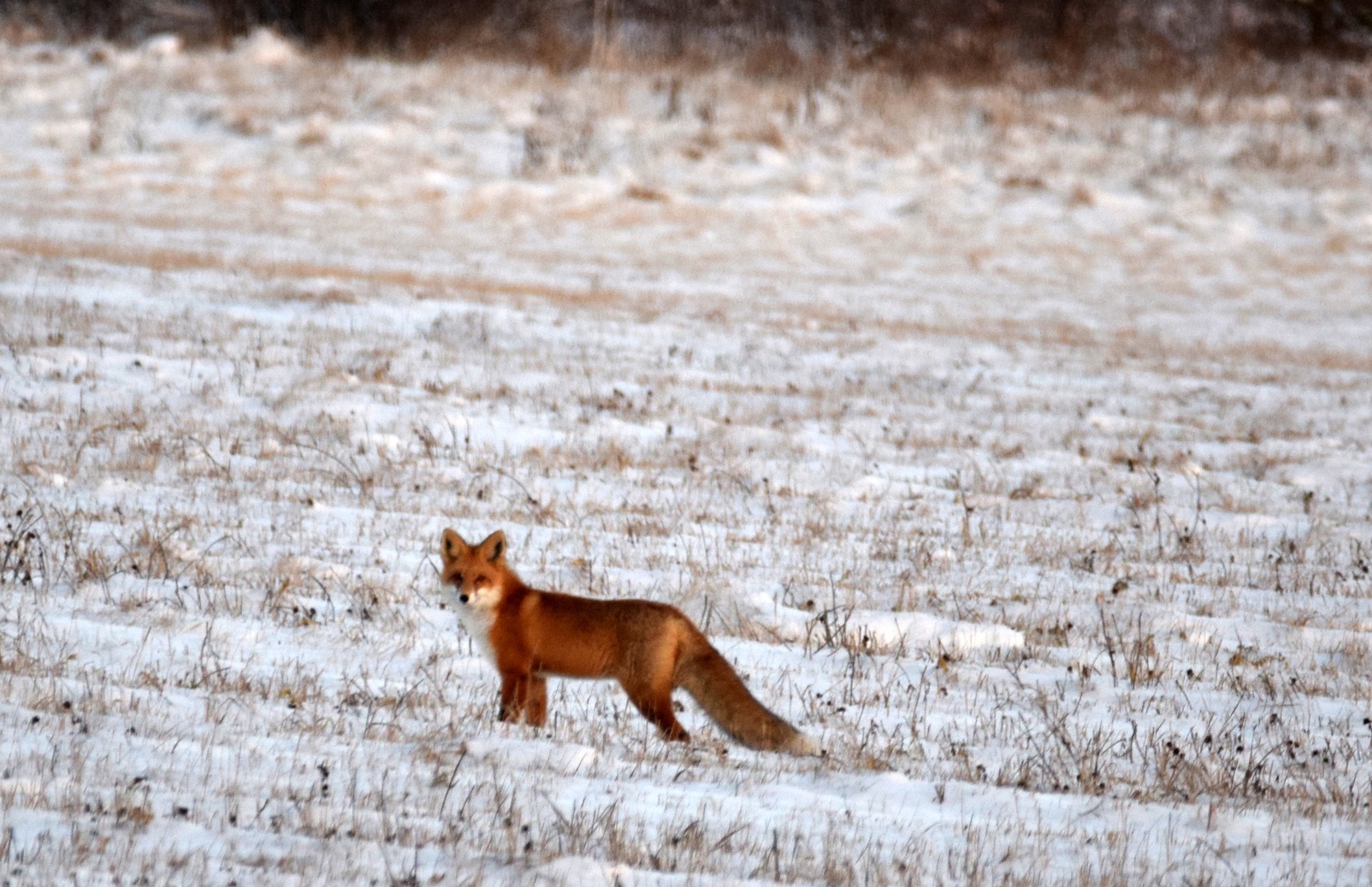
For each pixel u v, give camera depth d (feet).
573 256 399.85
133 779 81.46
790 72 650.84
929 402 253.65
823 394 253.44
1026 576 159.22
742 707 98.22
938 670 124.26
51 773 80.74
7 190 411.13
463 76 595.88
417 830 77.25
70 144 476.13
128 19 650.84
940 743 105.19
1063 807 92.68
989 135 576.61
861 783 94.48
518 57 638.53
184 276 304.50
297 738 93.50
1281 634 141.79
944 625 134.51
